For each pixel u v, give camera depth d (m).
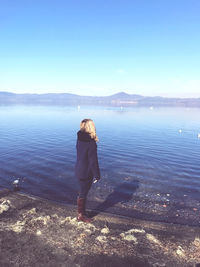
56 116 52.84
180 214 6.62
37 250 3.69
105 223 5.11
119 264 3.43
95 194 8.08
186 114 72.31
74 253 3.66
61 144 18.42
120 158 14.41
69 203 7.20
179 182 9.80
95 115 60.81
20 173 10.40
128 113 74.12
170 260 3.64
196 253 3.93
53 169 11.22
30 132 25.55
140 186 9.16
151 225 5.21
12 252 3.59
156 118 53.78
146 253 3.82
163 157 14.89
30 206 5.90
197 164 13.17
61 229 4.54
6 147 16.72
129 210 6.79
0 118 44.78
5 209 5.46
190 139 23.00
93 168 4.56
